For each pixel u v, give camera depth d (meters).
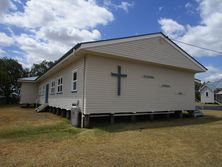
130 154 5.08
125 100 10.55
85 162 4.46
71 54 9.84
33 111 17.64
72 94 11.27
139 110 11.09
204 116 14.81
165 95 12.59
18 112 16.44
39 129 8.38
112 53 9.69
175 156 4.98
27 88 25.59
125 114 10.52
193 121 11.67
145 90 11.54
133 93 10.95
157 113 12.02
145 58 11.07
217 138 6.95
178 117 13.63
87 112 9.11
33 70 43.59
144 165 4.33
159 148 5.67
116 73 10.37
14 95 35.44
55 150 5.42
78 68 10.62
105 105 9.75
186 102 13.85
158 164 4.41
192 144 6.14
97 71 9.70
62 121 10.59
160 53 11.91
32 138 6.89
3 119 11.43
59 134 7.56
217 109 24.14
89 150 5.41
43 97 21.00
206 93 46.66
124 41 10.23
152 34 11.59
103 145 5.96
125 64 10.82
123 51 10.13
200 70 14.11
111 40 9.70
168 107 12.62
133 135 7.34
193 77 14.70
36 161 4.52
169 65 12.27
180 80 13.70
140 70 11.47
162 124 10.17
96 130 8.21
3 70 31.03
